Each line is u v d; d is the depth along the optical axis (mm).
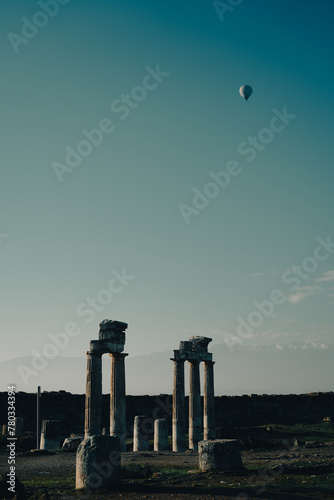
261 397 66750
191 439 44000
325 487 19750
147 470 25141
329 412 67500
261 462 29109
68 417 58125
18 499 19500
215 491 19688
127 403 61344
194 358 44625
